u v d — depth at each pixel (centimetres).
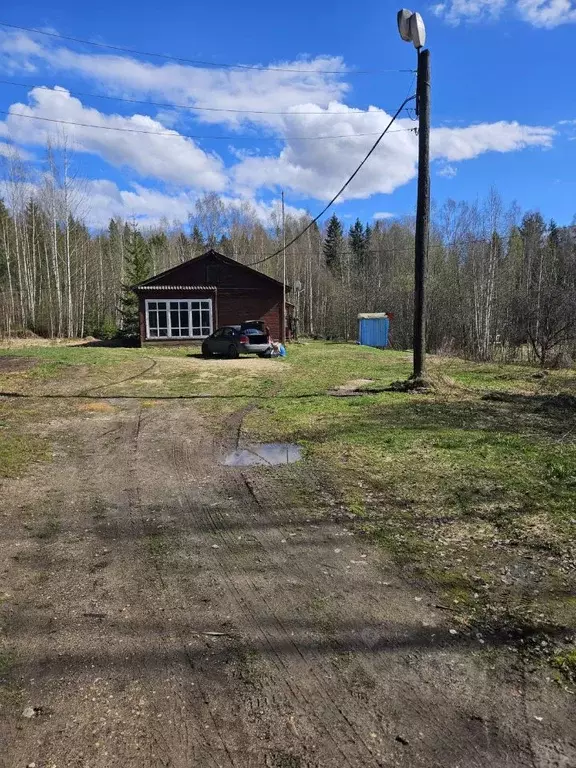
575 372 1609
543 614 291
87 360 1739
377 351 2564
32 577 344
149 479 563
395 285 4834
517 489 493
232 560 367
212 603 309
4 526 431
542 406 949
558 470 540
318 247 6906
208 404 1038
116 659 256
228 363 1845
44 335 4266
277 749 200
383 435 728
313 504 474
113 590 326
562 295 2752
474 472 550
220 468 600
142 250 4375
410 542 390
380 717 216
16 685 236
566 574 337
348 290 5591
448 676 241
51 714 218
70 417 911
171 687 235
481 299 3669
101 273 5300
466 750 198
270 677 242
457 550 375
